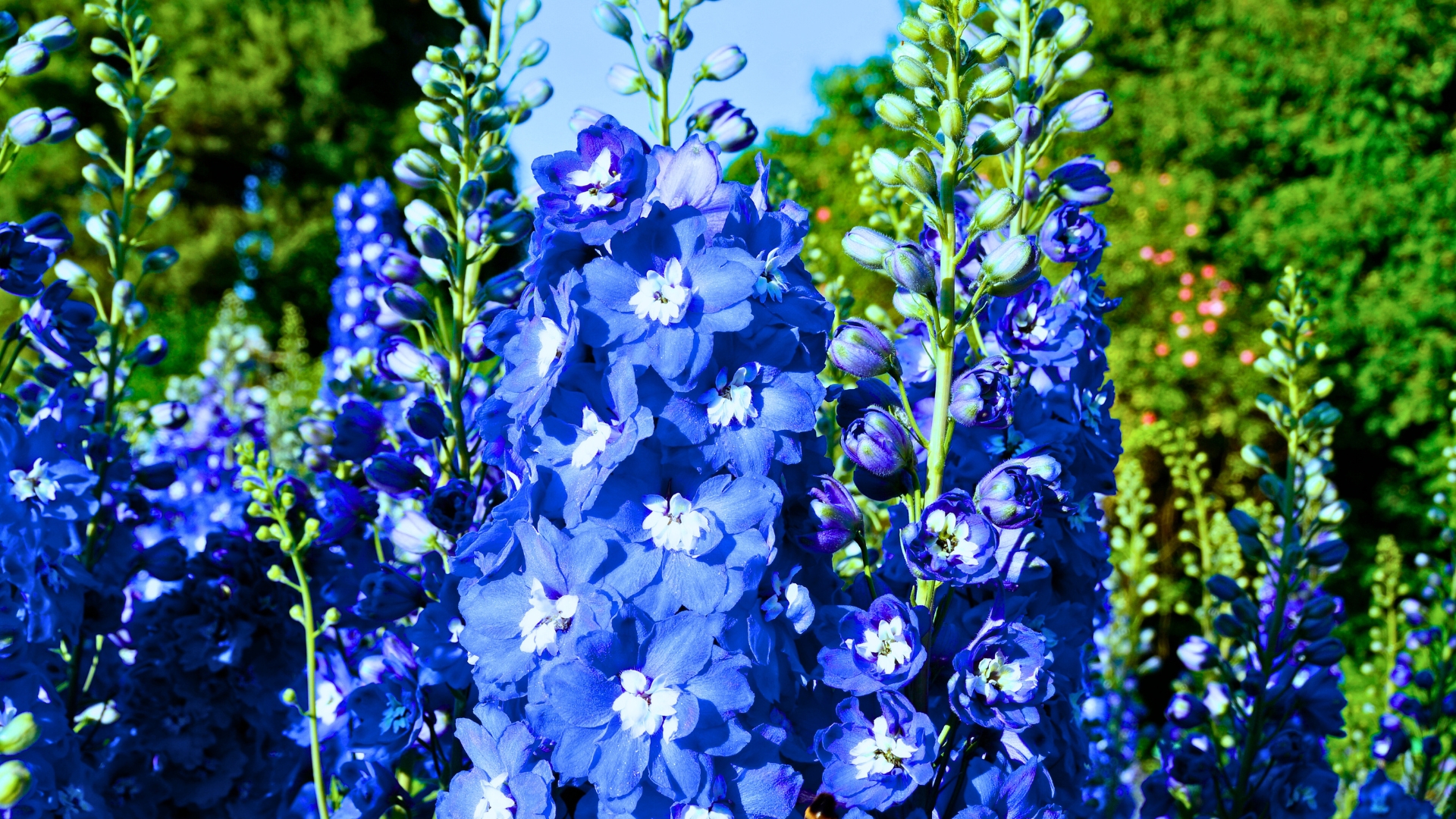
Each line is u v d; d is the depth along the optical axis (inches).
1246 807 39.2
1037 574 32.8
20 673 33.7
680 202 30.7
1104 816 52.1
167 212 42.6
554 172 30.9
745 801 29.6
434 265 38.4
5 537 33.9
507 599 30.6
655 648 29.4
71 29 37.8
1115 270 160.4
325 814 35.7
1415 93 166.4
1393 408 157.3
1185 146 173.0
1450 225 157.6
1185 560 67.9
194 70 296.0
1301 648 42.9
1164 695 138.4
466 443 39.3
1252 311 162.6
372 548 40.0
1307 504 41.8
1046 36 39.3
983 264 31.7
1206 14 176.4
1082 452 33.9
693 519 29.8
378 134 310.5
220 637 40.0
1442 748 48.2
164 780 40.0
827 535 31.1
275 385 107.2
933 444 31.9
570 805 31.4
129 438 42.4
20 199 265.0
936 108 32.9
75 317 38.4
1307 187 164.9
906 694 31.4
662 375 29.7
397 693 35.4
